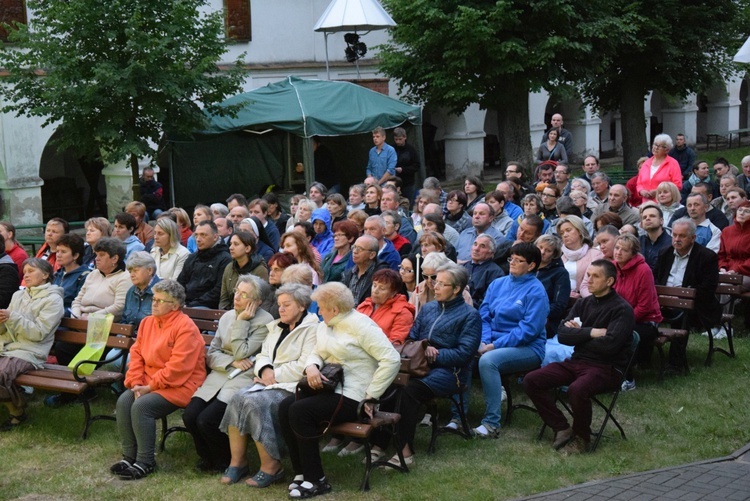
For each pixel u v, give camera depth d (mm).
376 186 12016
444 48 19391
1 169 18828
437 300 7379
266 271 8953
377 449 7012
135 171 16406
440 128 27125
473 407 8133
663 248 9438
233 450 6719
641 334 8242
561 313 8328
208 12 21547
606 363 7129
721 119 35469
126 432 7031
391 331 7266
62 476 6934
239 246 8836
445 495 6355
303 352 6844
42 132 19312
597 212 11391
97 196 22422
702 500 6039
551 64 19438
